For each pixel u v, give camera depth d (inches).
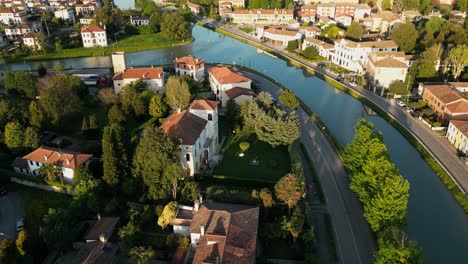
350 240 3100.4
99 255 2733.8
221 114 5423.2
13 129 4124.0
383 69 6353.3
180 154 3619.6
